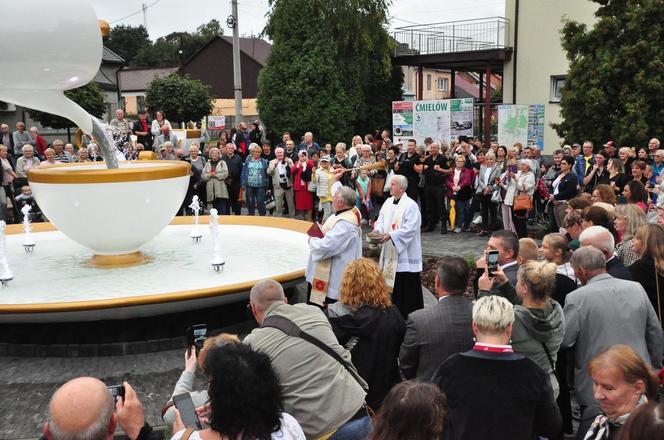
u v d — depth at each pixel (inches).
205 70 1788.9
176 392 125.7
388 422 98.4
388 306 167.9
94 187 272.8
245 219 413.1
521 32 903.1
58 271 293.9
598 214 239.6
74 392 90.6
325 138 992.9
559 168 502.6
